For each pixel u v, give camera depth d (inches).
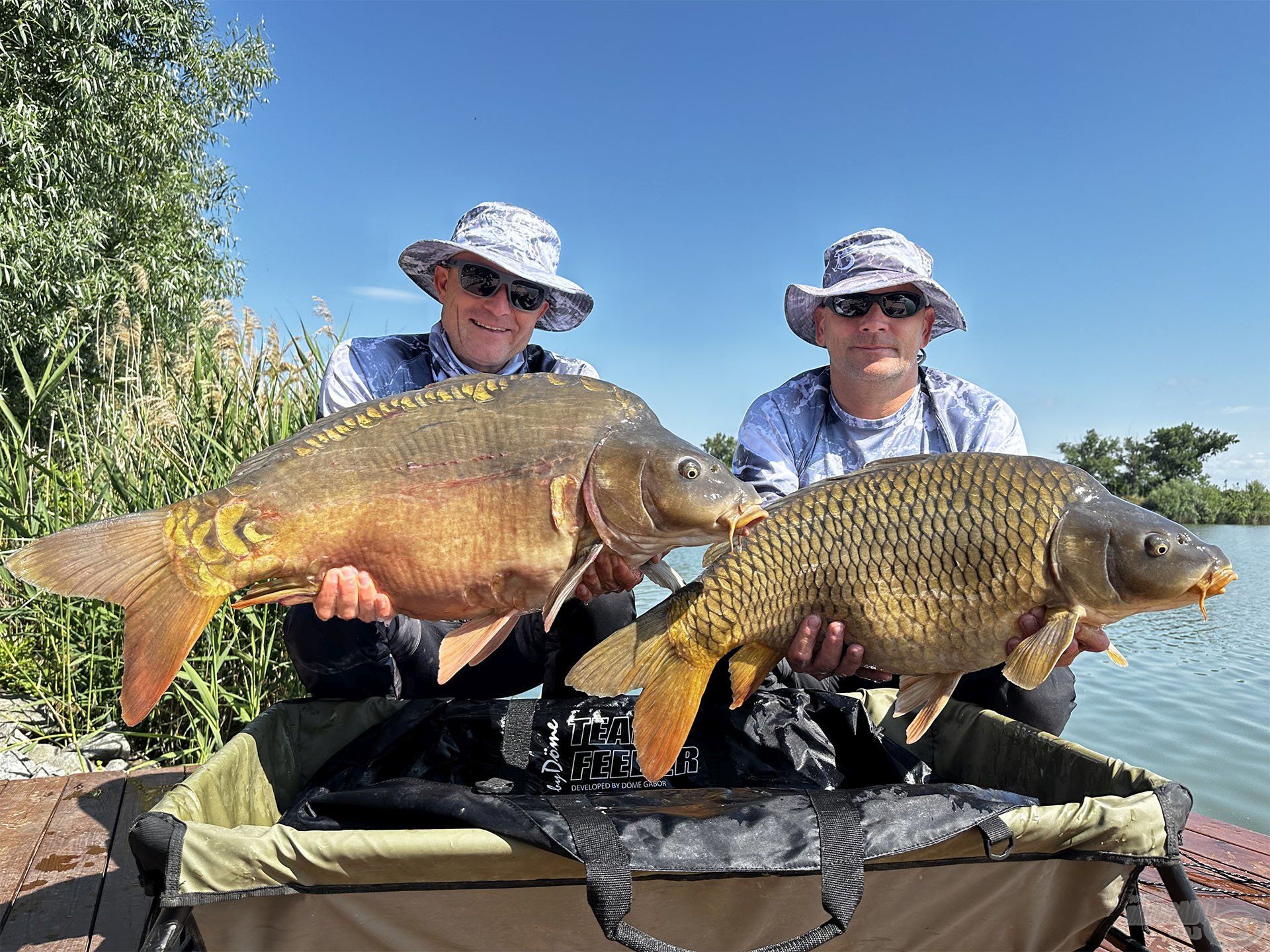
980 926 61.0
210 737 153.3
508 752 83.6
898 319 112.0
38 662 168.7
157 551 64.7
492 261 113.2
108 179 472.1
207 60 544.7
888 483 75.5
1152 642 283.6
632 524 68.2
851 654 76.7
